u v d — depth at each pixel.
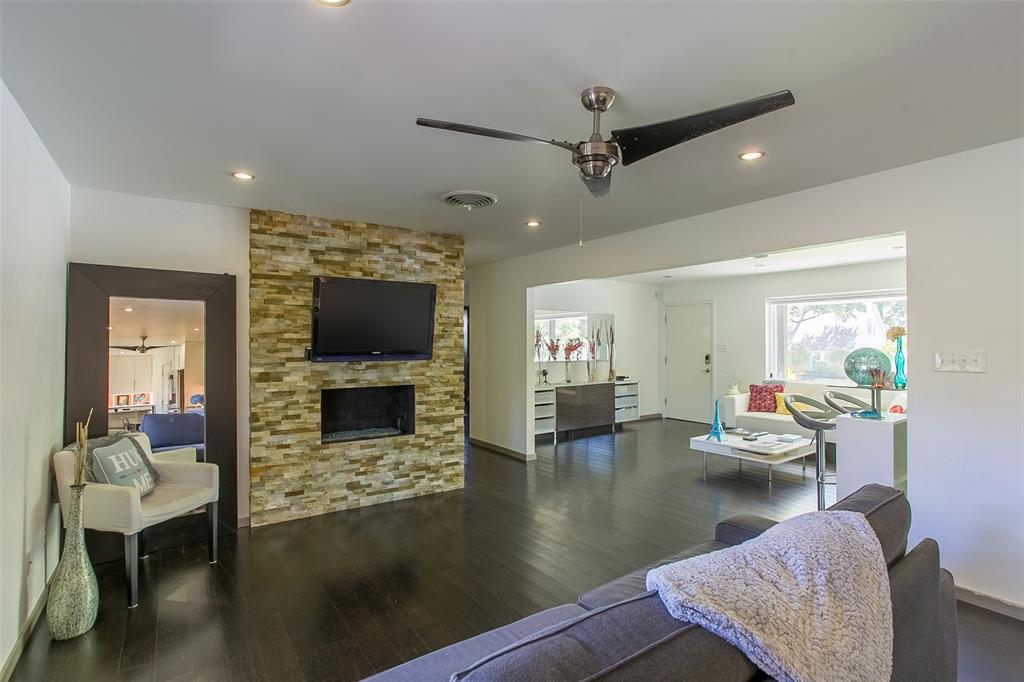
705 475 5.19
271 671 2.13
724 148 2.61
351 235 4.17
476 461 5.79
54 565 2.78
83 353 3.11
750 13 1.52
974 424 2.65
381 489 4.33
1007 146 2.54
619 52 1.73
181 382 3.46
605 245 4.80
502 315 6.22
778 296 7.36
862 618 1.14
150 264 3.47
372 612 2.58
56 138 2.46
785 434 5.57
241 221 3.80
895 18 1.55
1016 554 2.53
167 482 3.21
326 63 1.79
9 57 1.75
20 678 2.09
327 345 3.90
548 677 0.79
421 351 4.37
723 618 0.95
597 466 5.57
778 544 1.22
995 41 1.67
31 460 2.41
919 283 2.82
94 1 1.44
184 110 2.16
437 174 2.98
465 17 1.53
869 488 1.73
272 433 3.85
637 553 3.29
